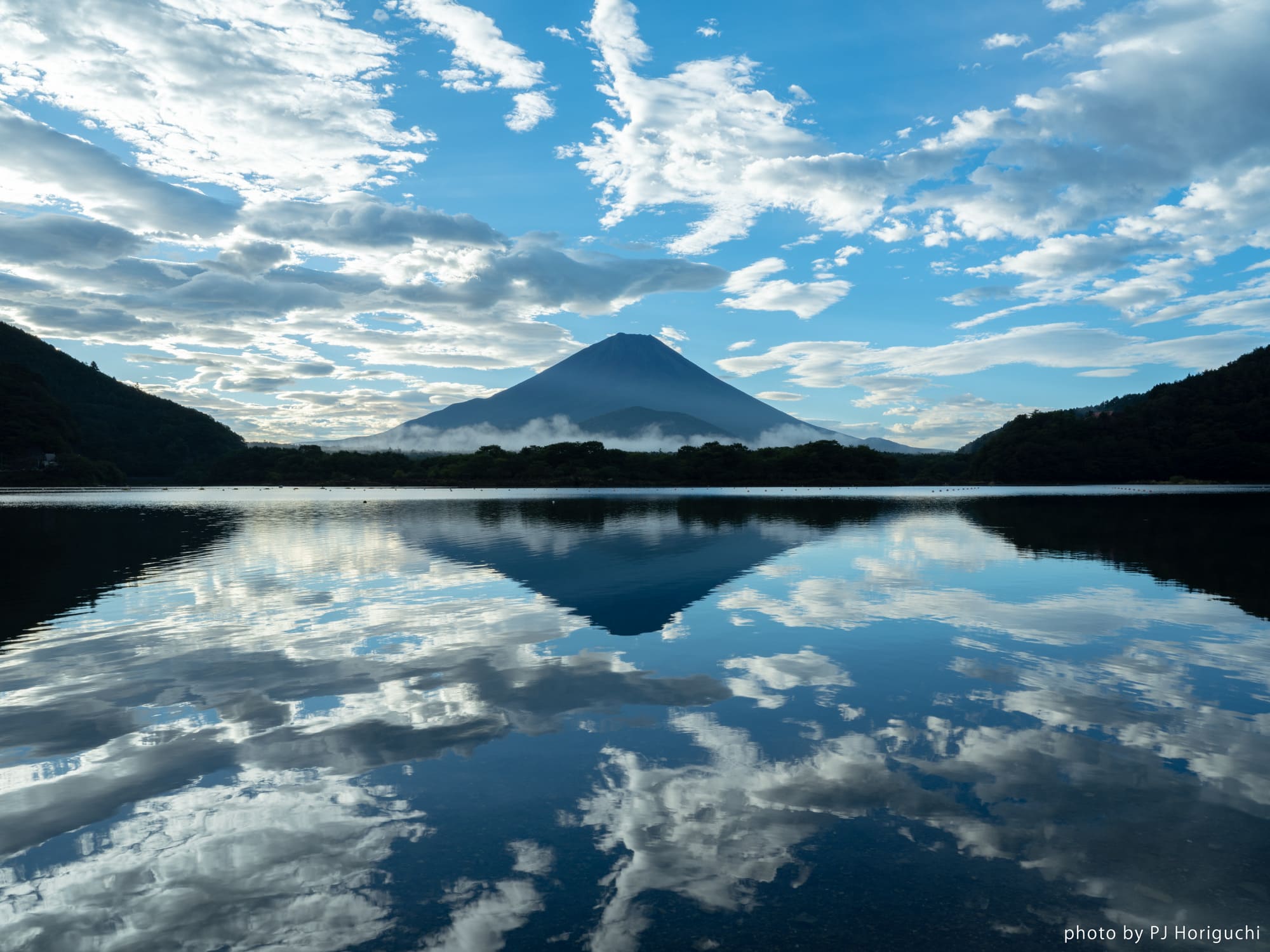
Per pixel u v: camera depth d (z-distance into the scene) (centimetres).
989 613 1461
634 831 577
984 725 809
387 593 1723
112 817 601
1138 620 1386
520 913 472
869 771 688
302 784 662
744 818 598
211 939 445
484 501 7750
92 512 5644
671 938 446
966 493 9862
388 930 454
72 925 459
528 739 771
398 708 875
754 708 873
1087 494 9125
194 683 981
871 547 2719
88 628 1342
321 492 12238
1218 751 732
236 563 2319
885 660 1095
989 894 492
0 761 715
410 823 592
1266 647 1173
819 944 442
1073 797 633
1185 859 534
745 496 8806
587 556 2461
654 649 1170
